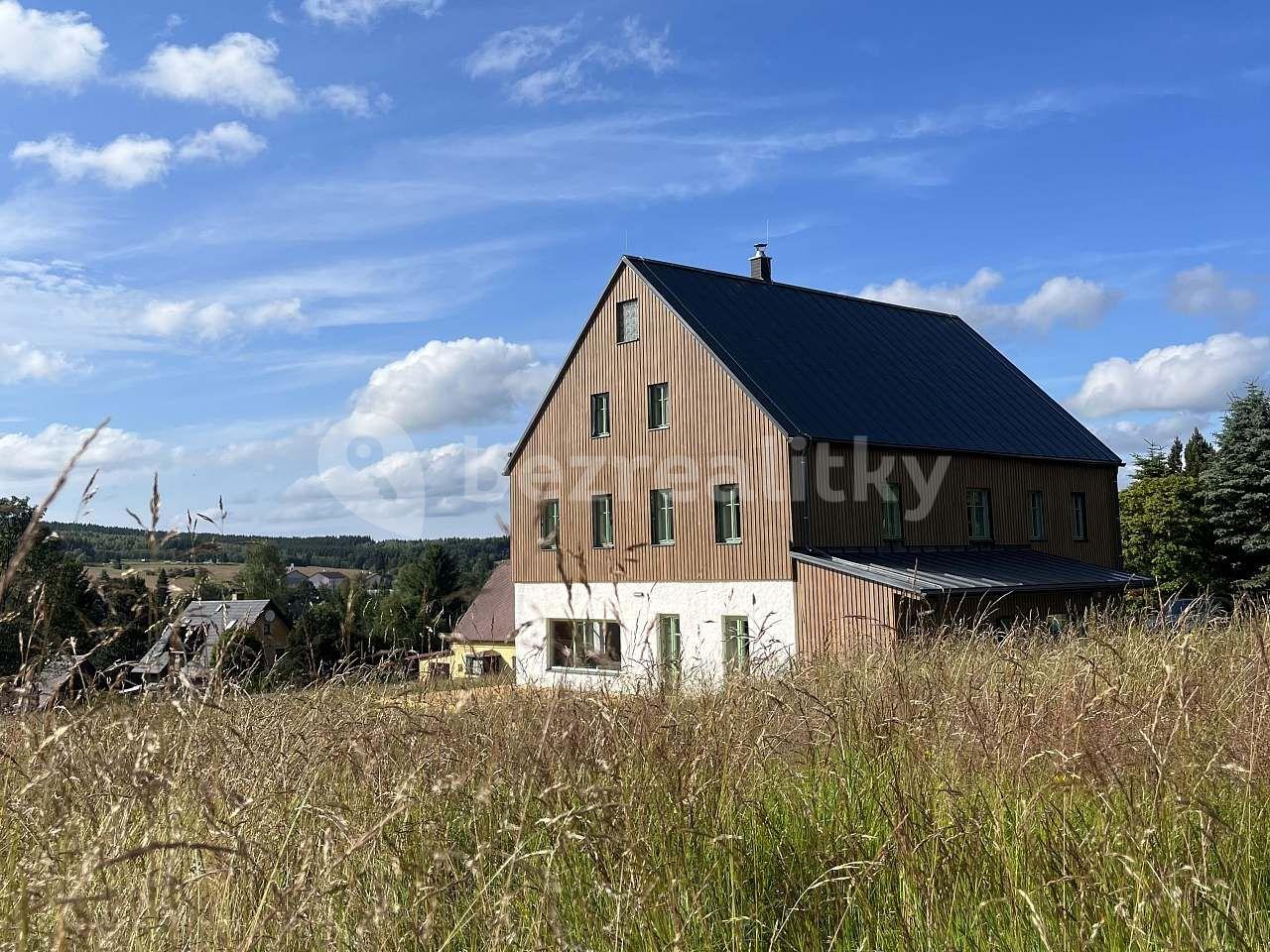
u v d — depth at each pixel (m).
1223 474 46.78
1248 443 46.34
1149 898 3.24
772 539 26.75
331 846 3.36
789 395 28.30
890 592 24.17
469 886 3.47
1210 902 3.25
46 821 3.35
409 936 3.11
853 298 36.59
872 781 4.52
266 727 4.54
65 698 3.74
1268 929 3.33
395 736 4.41
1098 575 29.88
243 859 3.08
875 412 29.91
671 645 28.64
